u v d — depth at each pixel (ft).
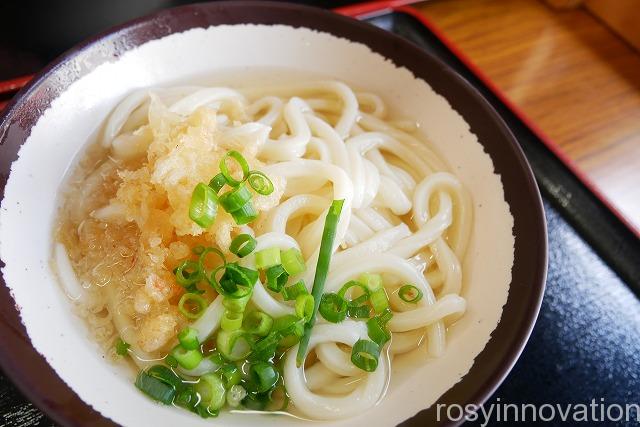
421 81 0.92
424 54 0.91
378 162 0.91
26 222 0.76
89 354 0.71
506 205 0.81
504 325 0.71
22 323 0.66
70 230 0.82
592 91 1.19
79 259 0.80
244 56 0.96
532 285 0.71
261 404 0.72
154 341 0.72
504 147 0.83
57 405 0.61
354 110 0.94
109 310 0.78
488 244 0.81
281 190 0.79
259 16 0.93
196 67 0.95
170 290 0.74
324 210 0.83
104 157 0.89
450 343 0.76
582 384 0.81
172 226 0.76
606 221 0.95
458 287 0.82
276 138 0.93
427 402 0.68
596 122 1.14
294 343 0.75
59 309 0.74
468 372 0.69
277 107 0.95
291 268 0.75
